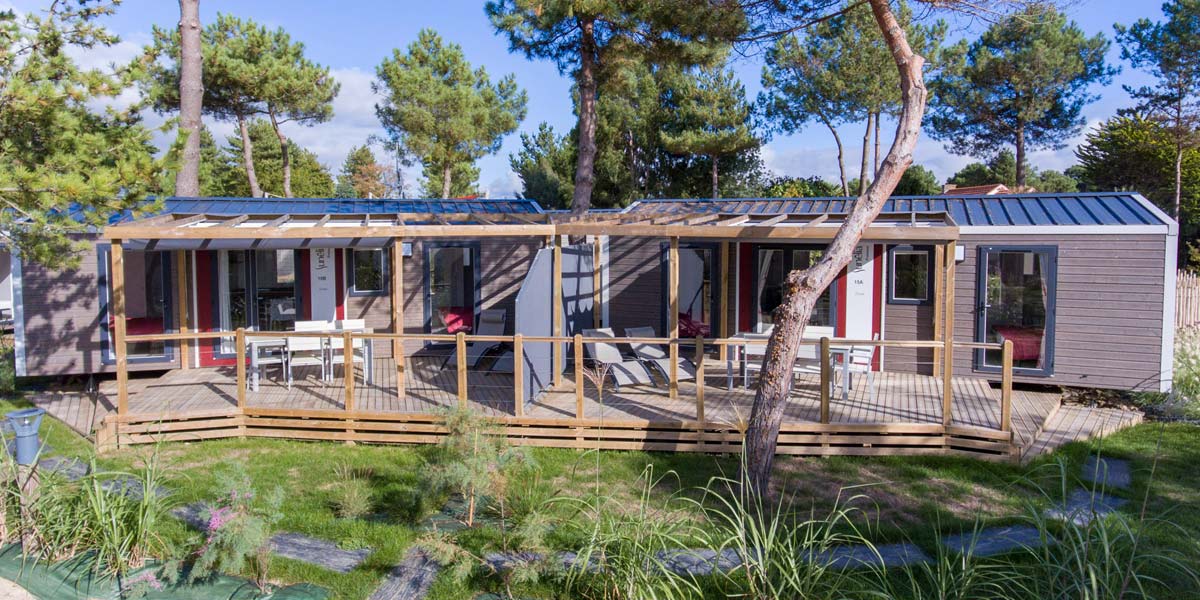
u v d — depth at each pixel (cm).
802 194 3338
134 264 1136
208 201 1303
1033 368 1082
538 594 502
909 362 1142
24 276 1088
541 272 984
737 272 1226
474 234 973
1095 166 3200
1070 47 2886
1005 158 3759
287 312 1227
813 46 2517
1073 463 792
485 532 589
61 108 855
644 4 1033
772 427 699
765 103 2944
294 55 2453
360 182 5028
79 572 514
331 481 742
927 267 1122
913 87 698
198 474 762
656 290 1302
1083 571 433
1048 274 1065
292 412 897
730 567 534
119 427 866
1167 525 623
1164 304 1007
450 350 1281
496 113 3203
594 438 855
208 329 1182
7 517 569
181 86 1439
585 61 1402
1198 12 2641
